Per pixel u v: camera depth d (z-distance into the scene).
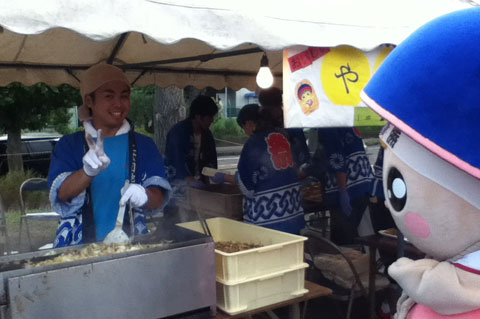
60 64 4.10
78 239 2.28
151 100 17.73
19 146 8.79
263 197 3.24
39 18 1.51
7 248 4.21
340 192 4.17
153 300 1.89
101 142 2.07
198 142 4.41
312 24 2.15
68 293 1.70
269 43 1.99
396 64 1.35
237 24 1.91
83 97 2.40
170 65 4.79
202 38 1.81
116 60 4.23
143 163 2.44
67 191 2.17
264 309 2.23
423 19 2.53
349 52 2.42
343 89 2.41
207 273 2.04
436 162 1.29
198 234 2.20
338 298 3.34
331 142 4.16
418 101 1.26
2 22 1.45
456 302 1.31
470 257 1.32
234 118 25.34
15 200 7.13
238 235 2.87
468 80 1.20
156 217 2.63
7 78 3.93
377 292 3.66
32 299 1.63
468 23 1.24
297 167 3.61
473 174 1.17
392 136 1.43
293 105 2.27
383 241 3.16
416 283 1.38
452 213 1.28
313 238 3.29
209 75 5.14
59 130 13.72
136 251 1.85
